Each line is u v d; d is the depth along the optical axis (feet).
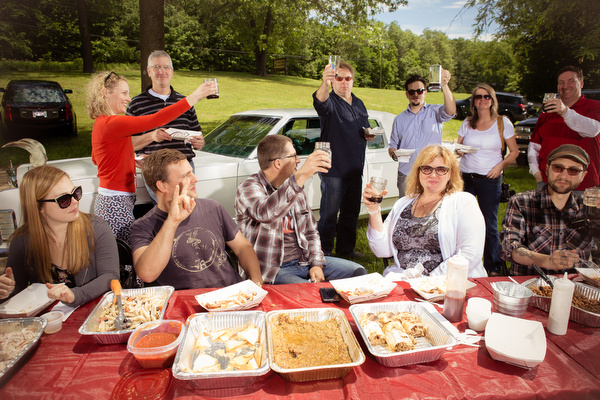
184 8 106.83
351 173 13.67
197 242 7.60
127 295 6.21
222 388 4.26
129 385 4.35
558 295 5.34
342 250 14.93
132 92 57.72
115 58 86.33
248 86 79.30
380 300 6.35
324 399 4.15
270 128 14.46
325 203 13.97
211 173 12.52
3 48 74.69
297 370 4.16
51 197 6.42
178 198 6.43
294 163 8.78
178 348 4.47
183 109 9.14
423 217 8.48
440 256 8.38
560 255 7.30
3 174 24.80
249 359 4.53
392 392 4.24
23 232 6.77
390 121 17.56
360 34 52.26
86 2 81.66
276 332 5.06
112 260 7.13
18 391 4.26
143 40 19.67
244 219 9.08
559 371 4.64
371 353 4.64
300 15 57.26
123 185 9.63
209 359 4.49
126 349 5.07
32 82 32.96
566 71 11.45
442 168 7.95
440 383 4.39
